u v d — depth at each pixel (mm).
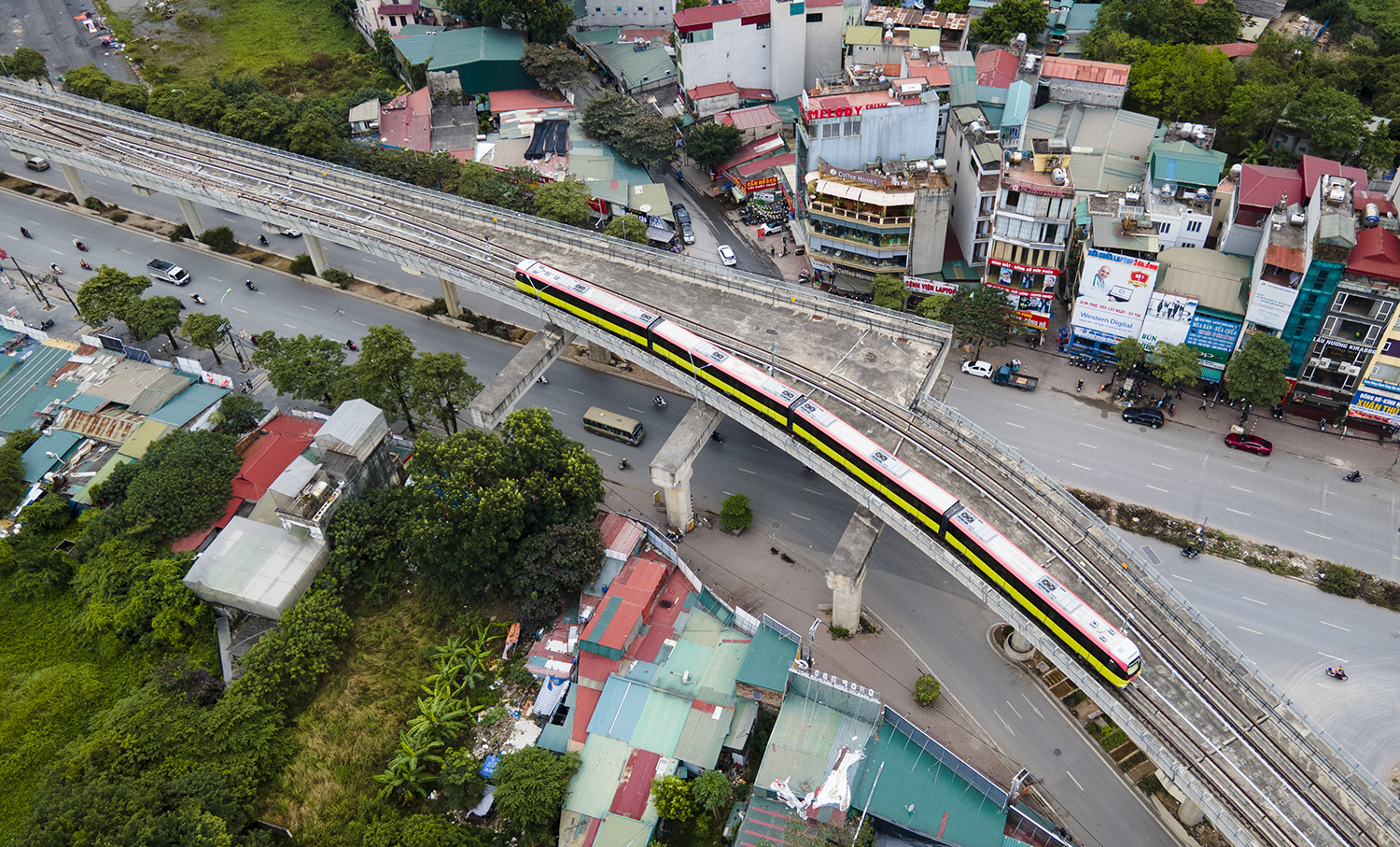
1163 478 113812
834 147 136875
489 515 94312
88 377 127312
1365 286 105562
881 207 129625
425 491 97438
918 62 146875
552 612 96938
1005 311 125812
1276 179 121625
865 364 110438
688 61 173375
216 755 86562
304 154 156750
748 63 176750
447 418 118750
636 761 85312
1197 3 182375
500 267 129250
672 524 110375
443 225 138875
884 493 93500
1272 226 114375
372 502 105938
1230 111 150750
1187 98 152625
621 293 123000
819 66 174750
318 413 125000
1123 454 117250
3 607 103438
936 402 103812
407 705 92625
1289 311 110938
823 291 141875
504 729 90875
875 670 96188
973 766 87625
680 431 108312
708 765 84375
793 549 109062
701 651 93875
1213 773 75188
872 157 138625
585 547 97812
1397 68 158375
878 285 133000
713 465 120000
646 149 163875
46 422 121938
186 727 87312
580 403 128875
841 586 94562
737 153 164375
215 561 100250
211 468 109500
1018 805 80188
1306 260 108938
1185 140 143625
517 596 98250
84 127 164250
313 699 93500
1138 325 122938
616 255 130375
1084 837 82500
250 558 100500
